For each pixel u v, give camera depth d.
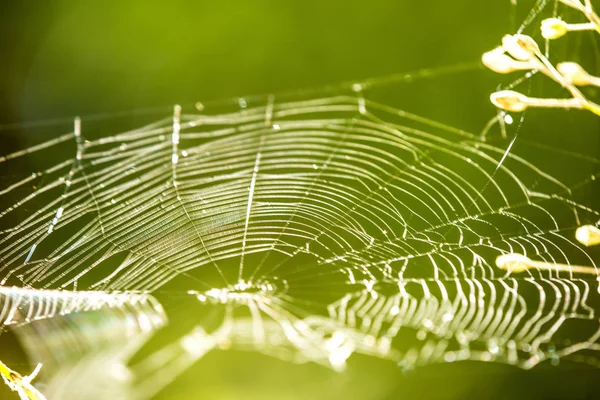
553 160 0.40
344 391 0.43
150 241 0.39
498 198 0.39
